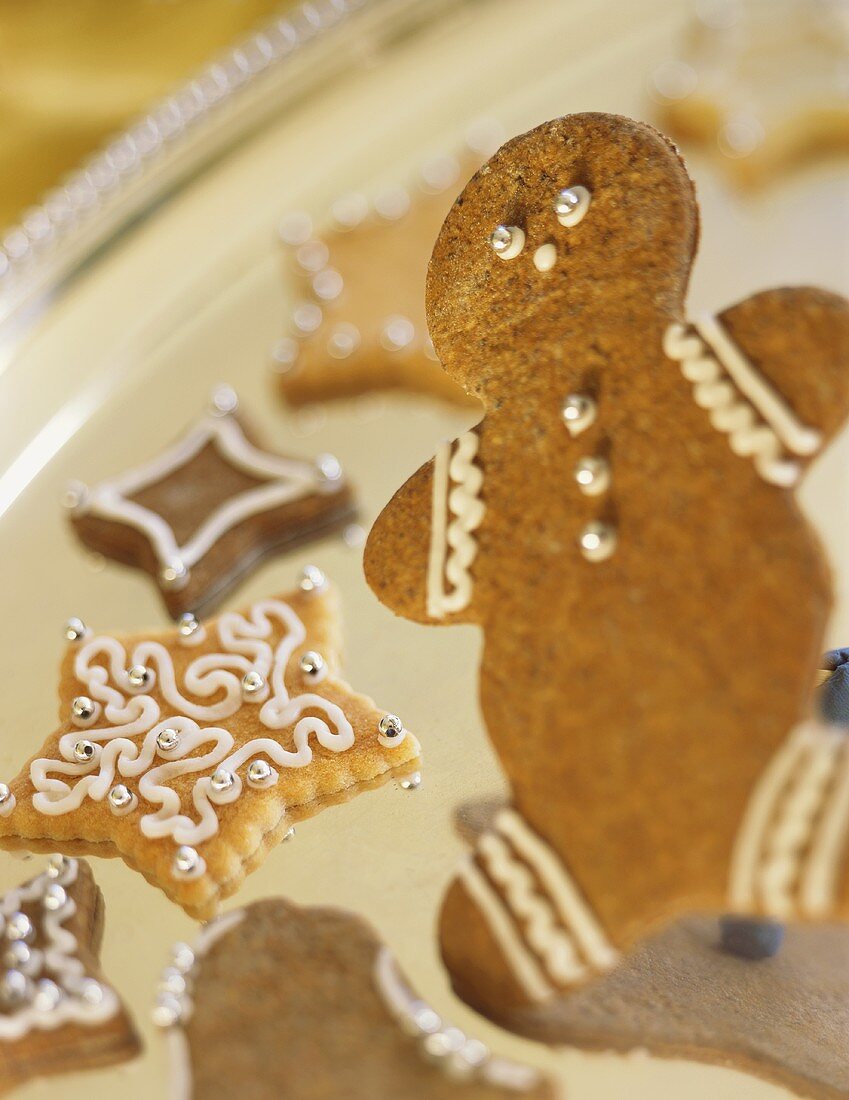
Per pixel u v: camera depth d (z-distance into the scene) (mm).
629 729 271
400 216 427
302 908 296
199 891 301
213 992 284
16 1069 282
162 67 514
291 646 331
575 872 272
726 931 303
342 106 463
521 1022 281
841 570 349
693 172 437
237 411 387
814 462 272
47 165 500
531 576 281
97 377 406
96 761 316
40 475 388
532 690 278
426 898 298
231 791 308
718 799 264
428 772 317
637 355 281
